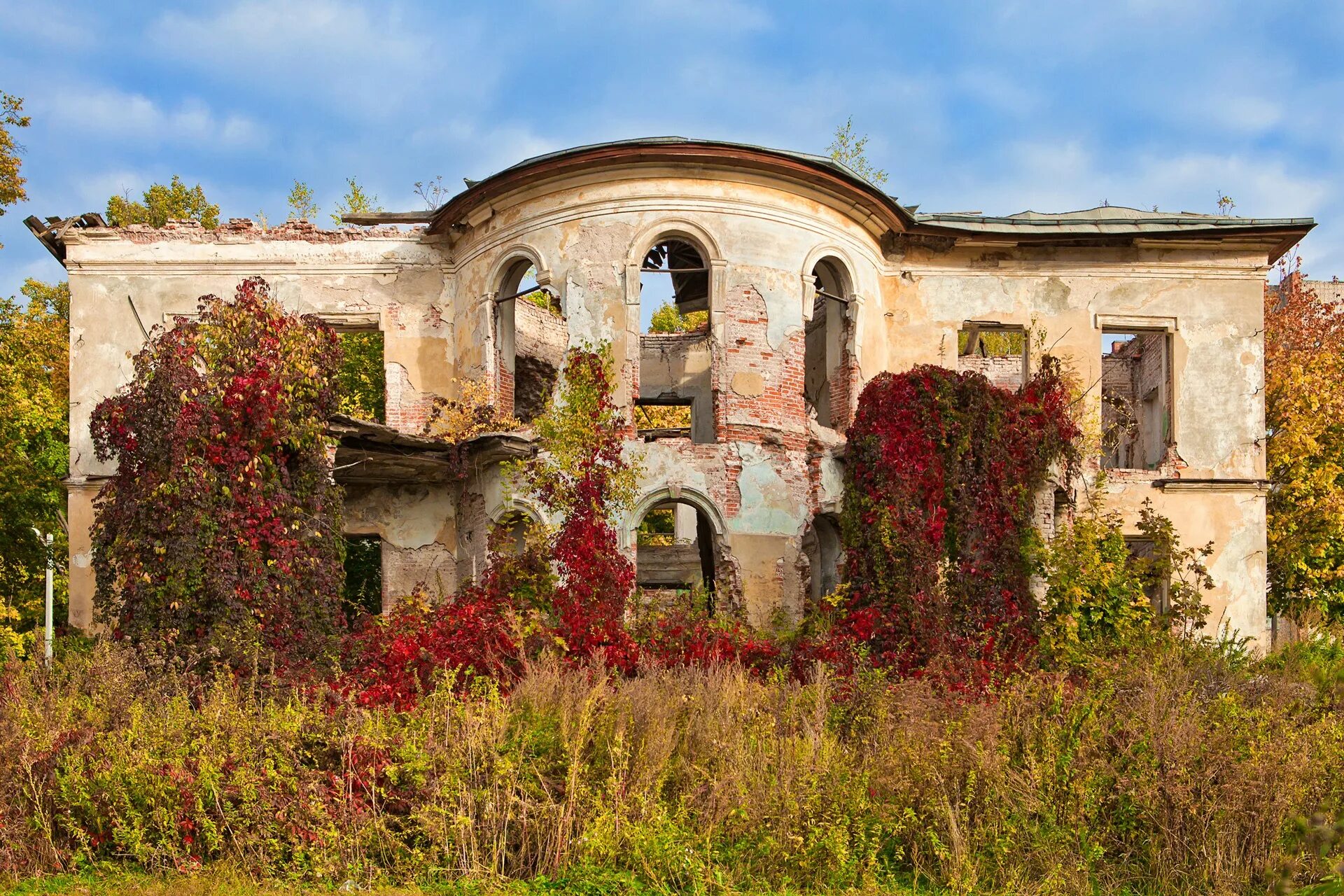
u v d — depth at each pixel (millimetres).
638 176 21969
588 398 19734
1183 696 13008
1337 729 12477
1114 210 26969
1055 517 20594
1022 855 11195
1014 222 25719
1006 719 12766
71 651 16562
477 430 21859
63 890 10688
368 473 22938
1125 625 19203
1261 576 24969
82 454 24531
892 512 16859
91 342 24922
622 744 11875
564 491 19188
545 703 12742
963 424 17797
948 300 25375
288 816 11312
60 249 25672
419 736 12086
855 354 23406
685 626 17641
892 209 23656
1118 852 11531
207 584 15852
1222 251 25719
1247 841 11133
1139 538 24797
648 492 21234
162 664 14672
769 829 11305
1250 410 25391
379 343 34438
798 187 22531
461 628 16125
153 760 11750
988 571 17641
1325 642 19234
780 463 21703
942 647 16219
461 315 24422
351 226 28797
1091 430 24969
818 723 12641
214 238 25312
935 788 11664
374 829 11289
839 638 16359
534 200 22609
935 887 11016
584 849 11109
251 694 13453
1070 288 25594
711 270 21922
